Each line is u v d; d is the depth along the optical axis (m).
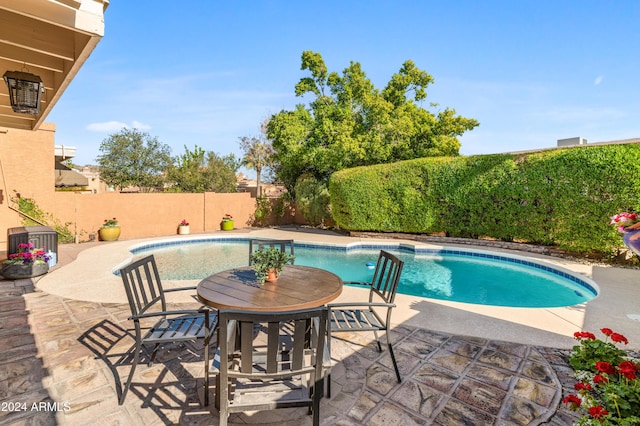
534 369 3.32
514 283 8.50
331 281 3.49
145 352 3.67
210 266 10.09
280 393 2.31
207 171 24.28
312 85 18.36
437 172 12.38
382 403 2.79
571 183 9.50
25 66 4.04
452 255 11.12
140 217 14.25
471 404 2.78
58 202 11.85
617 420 2.24
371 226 13.95
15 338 4.00
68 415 2.62
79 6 2.38
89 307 5.13
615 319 4.71
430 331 4.25
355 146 15.67
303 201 17.05
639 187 8.37
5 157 10.62
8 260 7.00
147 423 2.55
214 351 3.68
